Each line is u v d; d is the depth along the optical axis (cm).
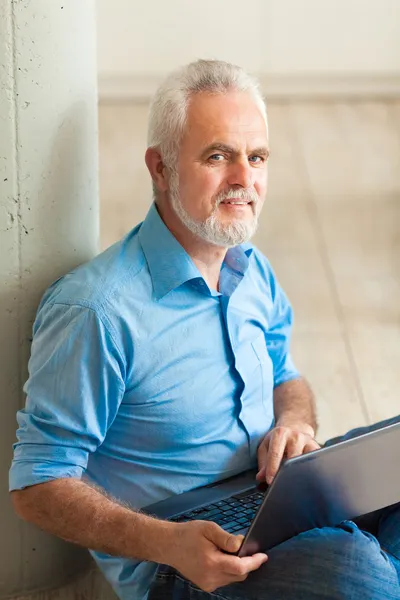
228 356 201
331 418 314
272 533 168
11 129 196
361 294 402
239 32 605
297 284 408
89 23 200
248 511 190
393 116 607
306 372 342
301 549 173
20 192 200
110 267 190
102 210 471
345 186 515
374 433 162
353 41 616
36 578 227
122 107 604
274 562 173
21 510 185
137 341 187
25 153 198
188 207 193
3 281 205
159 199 200
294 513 167
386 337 369
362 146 565
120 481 199
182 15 594
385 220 476
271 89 623
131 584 196
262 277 220
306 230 461
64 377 183
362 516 200
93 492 182
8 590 226
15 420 214
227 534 166
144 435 195
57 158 202
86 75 203
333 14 607
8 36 190
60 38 195
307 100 624
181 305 193
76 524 179
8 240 203
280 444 198
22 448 186
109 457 199
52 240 207
